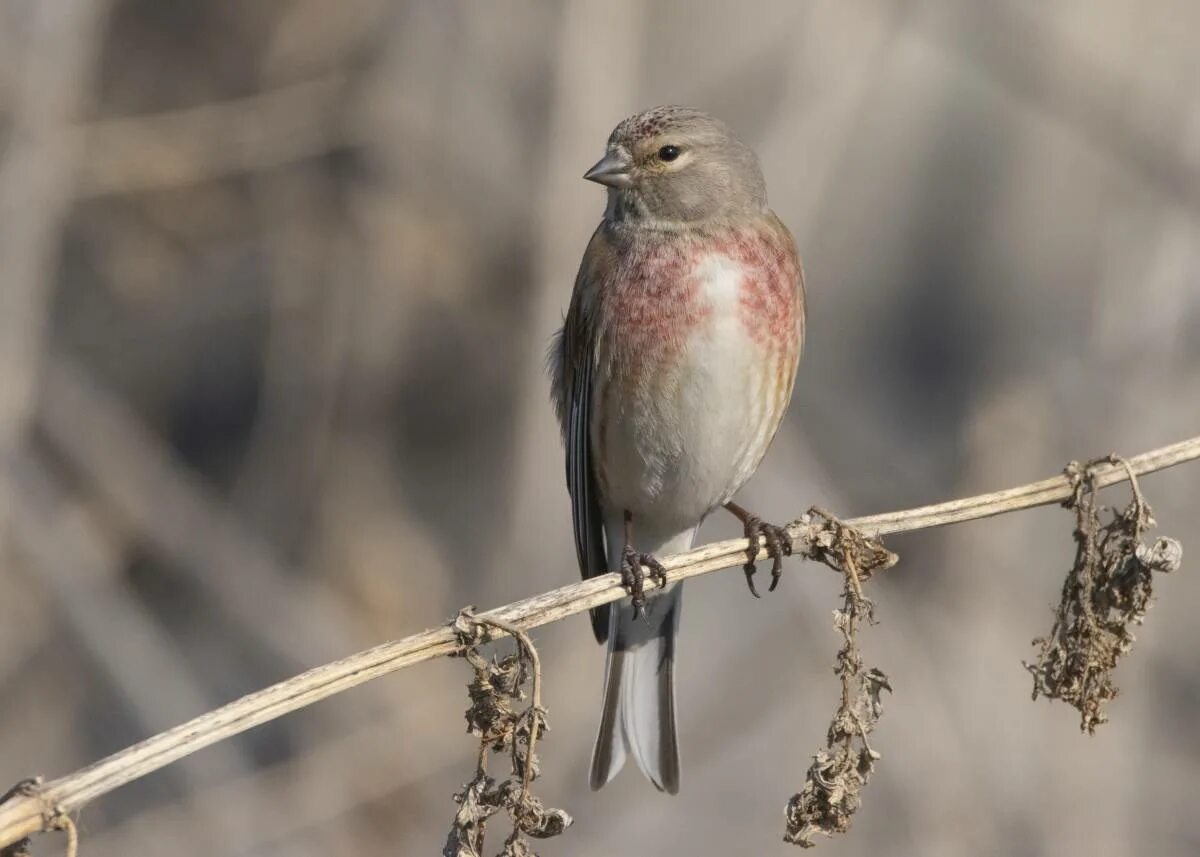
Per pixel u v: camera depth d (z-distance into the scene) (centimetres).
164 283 1505
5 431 1279
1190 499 1167
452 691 1252
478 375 1480
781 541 746
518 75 1378
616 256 871
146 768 586
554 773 1188
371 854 1194
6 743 1272
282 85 1455
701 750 1262
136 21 1493
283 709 610
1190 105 1246
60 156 1306
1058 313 1559
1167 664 1155
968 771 1126
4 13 1307
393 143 1421
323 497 1430
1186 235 1202
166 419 1519
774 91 1294
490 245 1397
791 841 649
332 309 1448
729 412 858
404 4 1425
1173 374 1180
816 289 1602
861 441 1345
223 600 1361
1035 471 1175
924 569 1203
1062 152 1600
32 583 1289
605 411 870
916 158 1639
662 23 1341
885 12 1257
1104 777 1119
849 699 655
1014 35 1298
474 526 1460
